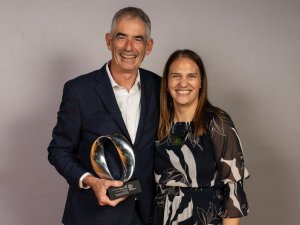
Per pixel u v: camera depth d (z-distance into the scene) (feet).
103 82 7.13
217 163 6.77
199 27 10.21
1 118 9.98
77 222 7.20
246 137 10.51
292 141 10.57
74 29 9.94
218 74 10.32
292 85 10.46
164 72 7.07
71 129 7.08
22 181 10.21
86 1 9.95
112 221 7.08
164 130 7.03
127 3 10.03
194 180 6.79
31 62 9.90
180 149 6.86
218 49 10.28
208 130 6.75
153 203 7.23
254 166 10.58
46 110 10.05
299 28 10.39
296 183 10.64
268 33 10.34
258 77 10.39
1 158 10.09
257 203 10.68
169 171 6.93
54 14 9.87
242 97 10.41
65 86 7.16
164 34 10.15
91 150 6.67
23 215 10.31
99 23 9.99
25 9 9.80
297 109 10.51
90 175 6.70
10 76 9.89
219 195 6.86
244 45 10.31
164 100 7.10
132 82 7.26
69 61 9.98
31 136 10.11
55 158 7.07
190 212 6.77
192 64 6.82
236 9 10.27
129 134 7.14
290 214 10.69
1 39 9.78
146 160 7.08
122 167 6.85
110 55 10.07
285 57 10.40
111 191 6.43
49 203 10.35
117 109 7.01
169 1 10.13
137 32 6.91
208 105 6.96
